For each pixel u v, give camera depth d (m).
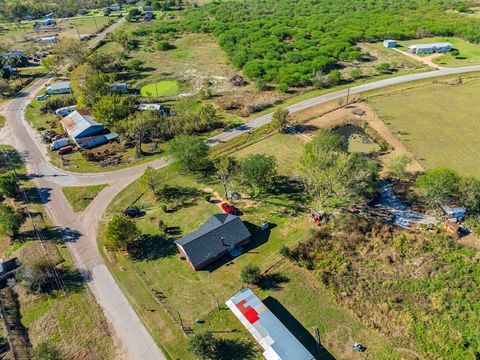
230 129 107.19
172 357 49.94
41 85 147.12
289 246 66.00
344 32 181.50
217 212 75.25
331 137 83.31
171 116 112.88
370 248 64.06
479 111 108.19
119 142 103.19
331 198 77.06
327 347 49.75
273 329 49.69
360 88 127.81
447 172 69.44
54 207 79.31
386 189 79.00
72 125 105.69
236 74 149.62
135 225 69.12
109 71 157.12
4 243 70.62
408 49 163.88
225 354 49.53
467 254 61.38
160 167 90.94
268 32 188.50
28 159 97.44
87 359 50.31
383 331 51.06
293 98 124.56
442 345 48.59
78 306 57.50
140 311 56.28
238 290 58.62
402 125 103.75
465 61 145.25
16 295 59.69
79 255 66.94
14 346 51.88
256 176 76.31
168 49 185.25
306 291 57.69
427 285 56.88
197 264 61.31
